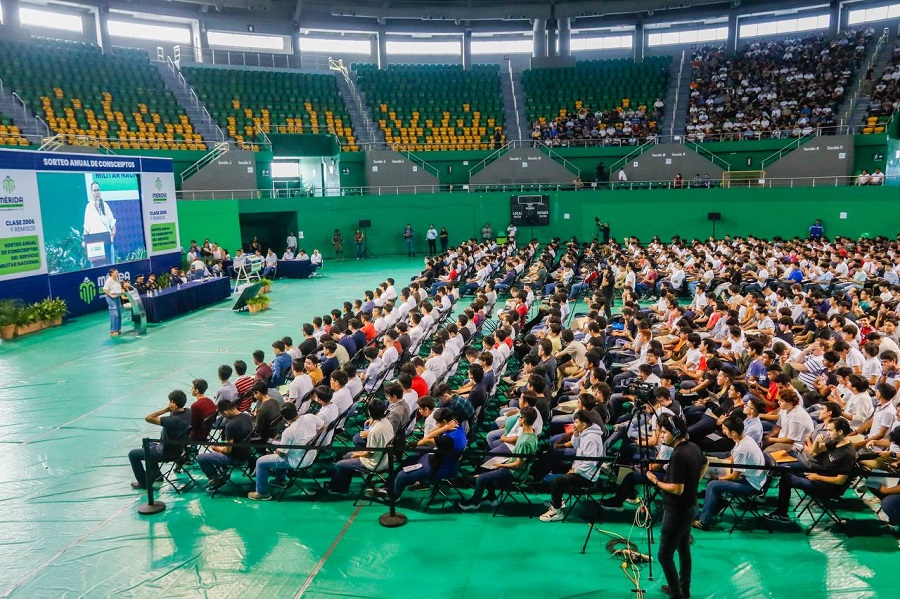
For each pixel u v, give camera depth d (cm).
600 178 3816
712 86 4191
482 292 1945
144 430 1143
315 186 3978
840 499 864
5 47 3481
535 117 4231
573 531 796
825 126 3631
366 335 1480
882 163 3438
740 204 3453
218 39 4466
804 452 812
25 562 738
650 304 2272
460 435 869
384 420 870
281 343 1266
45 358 1628
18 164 1917
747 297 1636
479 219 3828
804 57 4153
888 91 3616
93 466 1002
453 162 4006
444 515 845
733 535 777
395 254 3847
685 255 2591
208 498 901
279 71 4272
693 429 953
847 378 940
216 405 1030
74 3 3806
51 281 2064
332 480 904
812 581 675
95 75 3634
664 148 3712
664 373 991
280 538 786
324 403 936
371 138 4016
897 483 759
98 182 2253
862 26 4347
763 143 3597
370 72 4453
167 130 3559
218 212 3272
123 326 2027
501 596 662
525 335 1509
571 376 1208
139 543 778
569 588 675
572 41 4912
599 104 4241
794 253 2362
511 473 859
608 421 999
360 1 4191
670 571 633
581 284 2300
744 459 762
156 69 3884
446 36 4894
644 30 4784
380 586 683
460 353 1345
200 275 2572
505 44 4925
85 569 723
